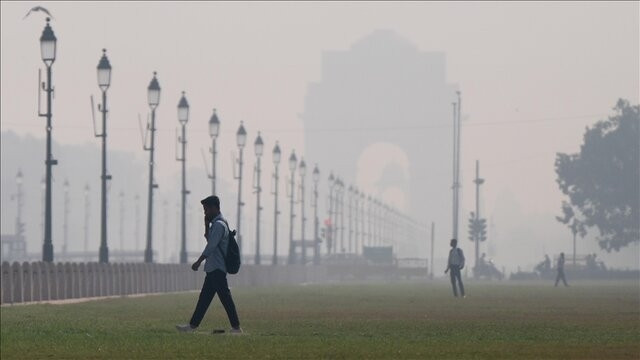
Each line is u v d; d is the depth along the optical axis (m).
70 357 46.97
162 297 121.00
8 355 47.72
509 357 47.78
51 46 112.75
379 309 90.31
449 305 99.38
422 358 47.22
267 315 79.75
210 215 60.34
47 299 107.38
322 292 143.00
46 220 112.56
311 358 46.91
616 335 60.19
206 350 49.94
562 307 94.88
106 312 82.81
